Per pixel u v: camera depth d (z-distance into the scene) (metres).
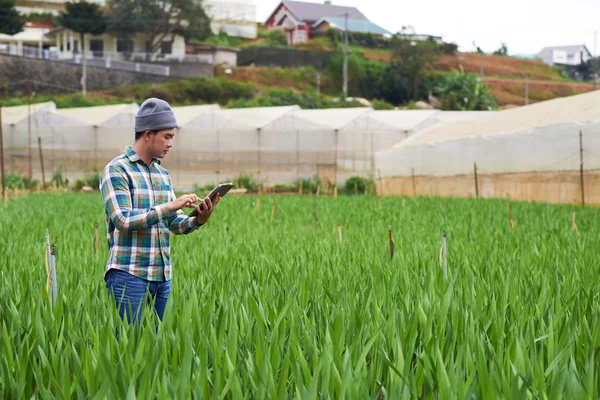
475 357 4.34
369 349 4.45
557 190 22.64
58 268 7.23
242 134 39.16
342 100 68.62
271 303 5.34
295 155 39.62
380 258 8.25
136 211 5.15
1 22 72.69
